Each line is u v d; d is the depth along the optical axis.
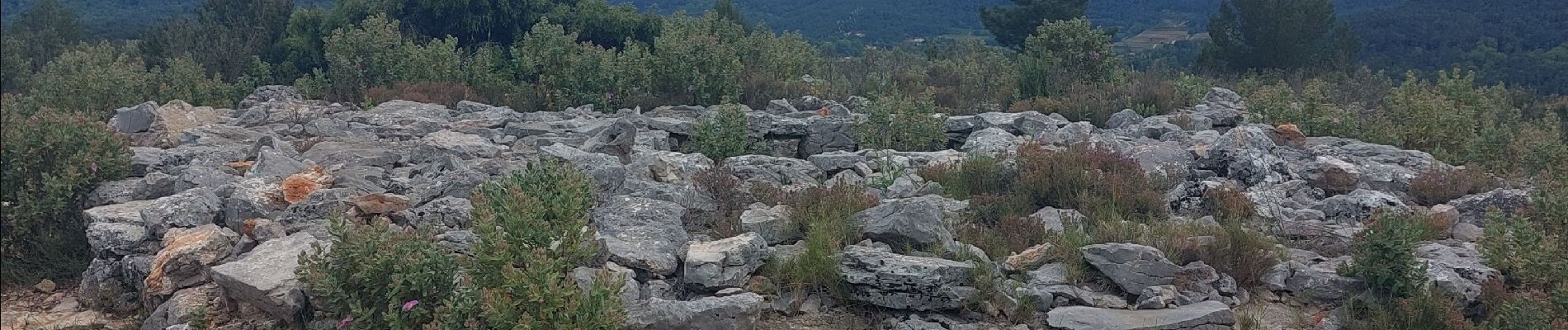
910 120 12.77
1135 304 6.62
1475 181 9.80
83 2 61.41
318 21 27.02
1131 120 14.59
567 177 6.92
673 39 17.44
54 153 9.01
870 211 7.58
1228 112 15.77
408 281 5.78
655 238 7.10
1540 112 21.56
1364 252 6.79
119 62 19.61
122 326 7.03
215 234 7.38
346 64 17.89
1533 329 5.95
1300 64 30.28
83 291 7.59
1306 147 12.40
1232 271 7.02
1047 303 6.50
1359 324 6.34
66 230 8.54
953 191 9.20
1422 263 6.72
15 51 33.50
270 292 6.22
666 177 9.43
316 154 10.70
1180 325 6.03
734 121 12.39
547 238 5.86
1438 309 6.24
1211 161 10.15
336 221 6.13
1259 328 6.32
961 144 13.28
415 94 16.48
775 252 6.93
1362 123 15.27
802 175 10.37
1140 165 9.66
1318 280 6.82
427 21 26.27
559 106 16.91
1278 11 30.08
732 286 6.48
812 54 24.91
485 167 10.14
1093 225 7.95
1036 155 9.45
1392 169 10.53
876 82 19.20
